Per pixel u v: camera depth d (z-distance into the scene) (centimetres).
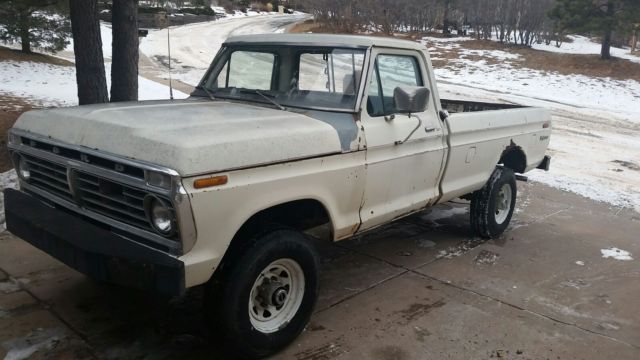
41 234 347
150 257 303
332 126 385
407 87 407
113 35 873
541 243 619
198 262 307
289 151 346
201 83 487
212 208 305
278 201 344
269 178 336
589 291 496
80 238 325
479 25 3200
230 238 320
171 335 384
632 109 1864
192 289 450
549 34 3108
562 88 2152
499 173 608
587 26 2530
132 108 388
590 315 450
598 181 933
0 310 404
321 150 368
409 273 514
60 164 354
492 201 601
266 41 459
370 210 432
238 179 318
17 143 398
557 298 478
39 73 1705
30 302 418
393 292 472
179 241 300
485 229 607
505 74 2372
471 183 559
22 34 1862
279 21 4575
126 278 310
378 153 420
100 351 361
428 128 472
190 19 4309
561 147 1206
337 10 3472
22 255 498
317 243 583
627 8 2456
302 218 399
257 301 359
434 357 375
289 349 375
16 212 371
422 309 443
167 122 339
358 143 397
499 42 3073
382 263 536
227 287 331
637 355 392
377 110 427
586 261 570
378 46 423
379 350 380
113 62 880
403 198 466
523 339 405
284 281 370
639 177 978
